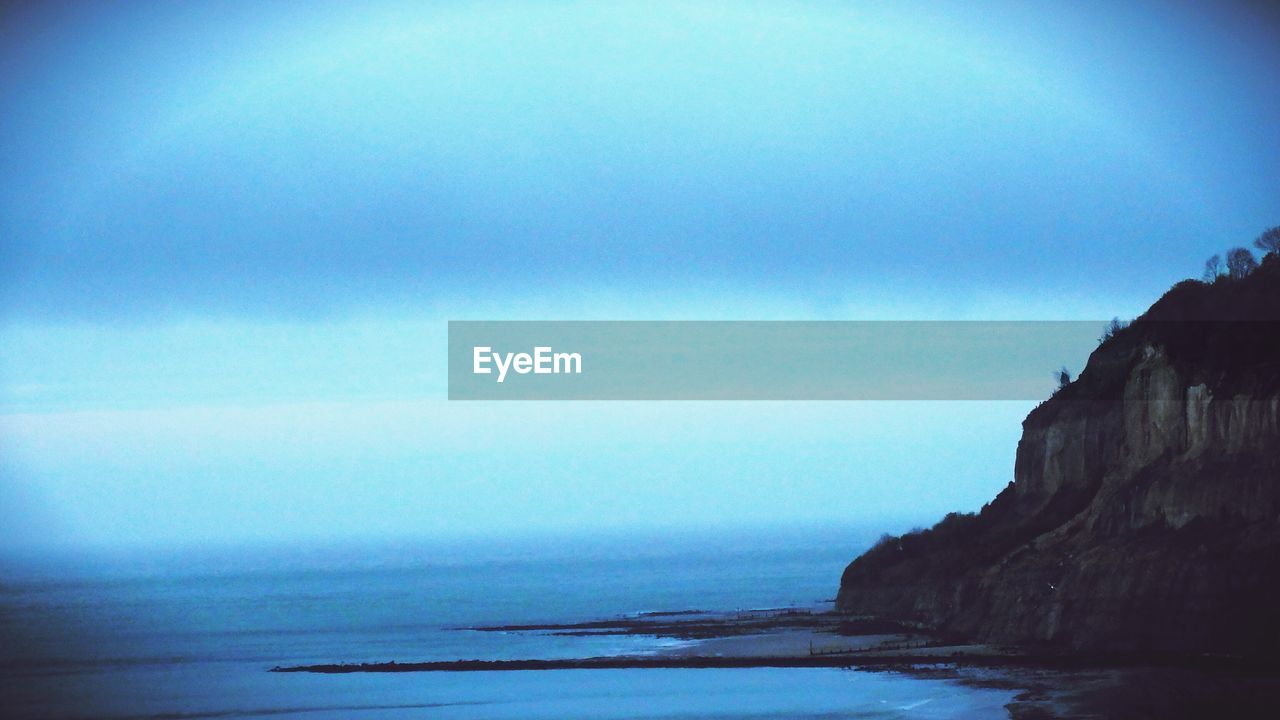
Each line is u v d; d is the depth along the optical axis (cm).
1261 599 9450
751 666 11094
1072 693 8494
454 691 10388
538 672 11350
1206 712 7619
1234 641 9425
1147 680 8625
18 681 12781
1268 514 10012
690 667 11238
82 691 11612
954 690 9025
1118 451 12531
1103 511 11481
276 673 12275
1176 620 9819
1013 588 11606
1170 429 11344
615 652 13100
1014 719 7856
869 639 12656
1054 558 11500
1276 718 7338
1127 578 10394
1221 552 9944
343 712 9600
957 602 12544
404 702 9912
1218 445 10788
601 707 9269
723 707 9000
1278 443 10319
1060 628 10731
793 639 13262
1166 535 10625
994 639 11400
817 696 9219
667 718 8681
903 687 9344
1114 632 10194
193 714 9938
